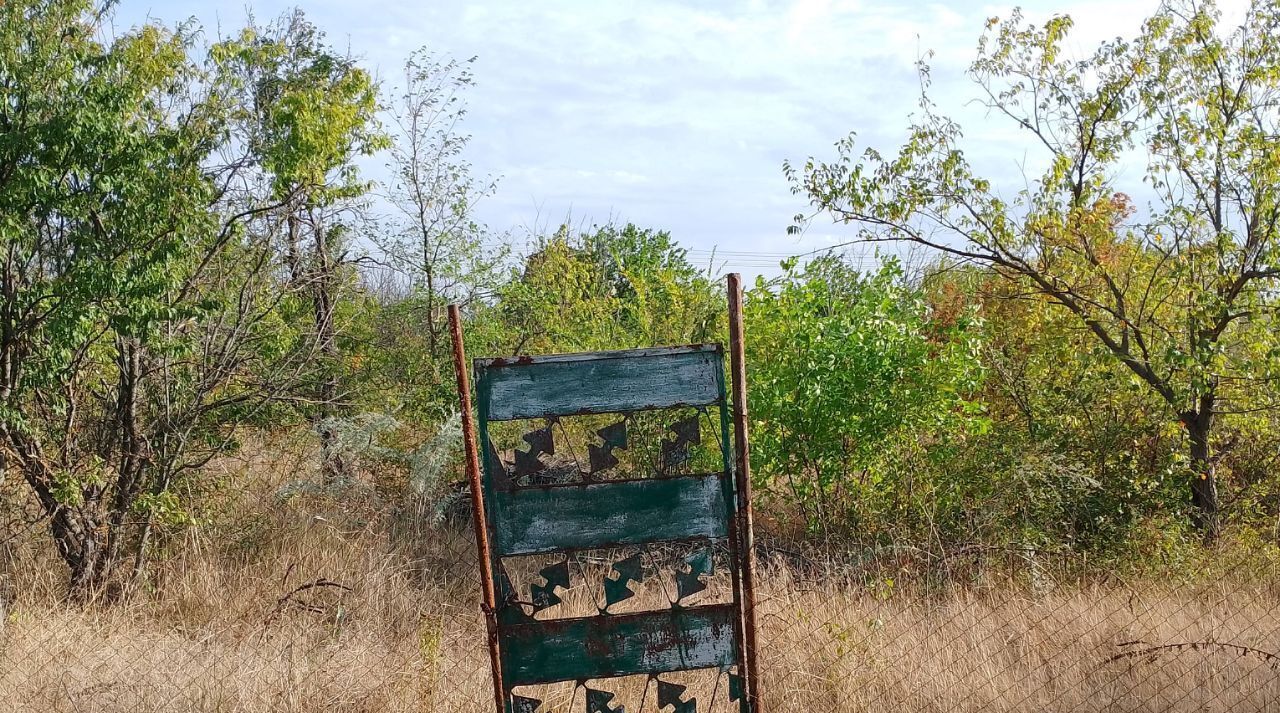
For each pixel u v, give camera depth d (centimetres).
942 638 638
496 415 441
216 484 988
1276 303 890
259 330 1001
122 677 618
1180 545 874
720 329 1059
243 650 659
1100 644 624
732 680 455
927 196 974
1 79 784
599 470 448
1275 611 686
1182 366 909
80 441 908
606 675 450
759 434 950
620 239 1540
